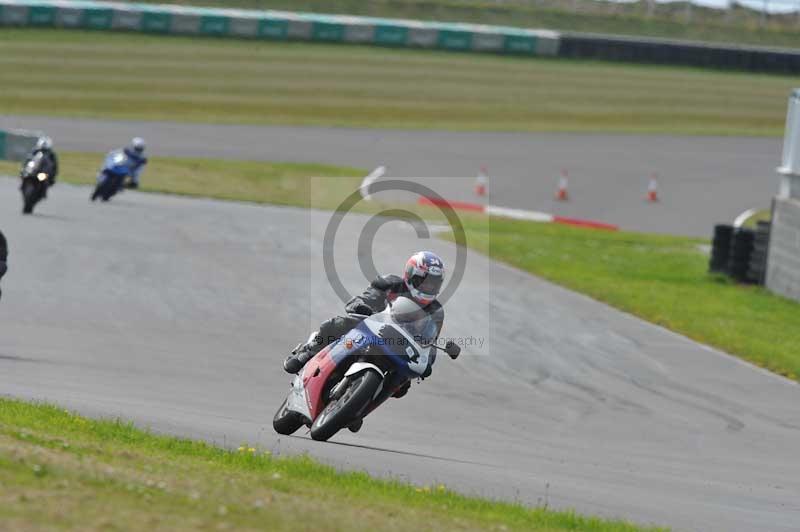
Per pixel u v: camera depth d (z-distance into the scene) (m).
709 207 142.25
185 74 199.88
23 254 74.81
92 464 22.47
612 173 158.50
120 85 188.00
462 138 174.88
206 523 18.69
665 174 159.62
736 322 72.44
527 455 36.94
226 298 66.94
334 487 25.25
